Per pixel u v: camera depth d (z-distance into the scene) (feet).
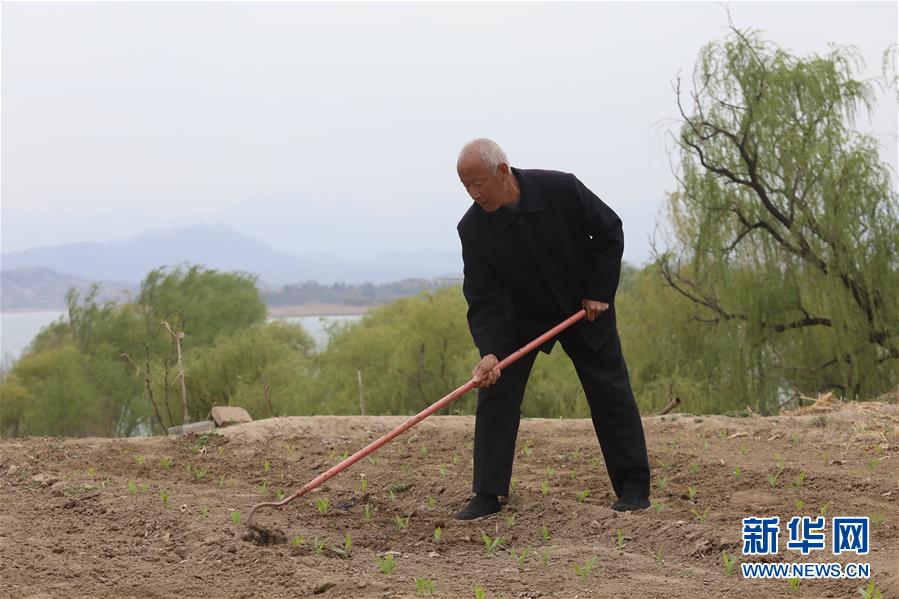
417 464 25.70
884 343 68.13
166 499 20.33
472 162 18.53
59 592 13.92
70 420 122.83
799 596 13.46
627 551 16.83
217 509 19.98
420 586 13.92
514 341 20.38
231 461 26.37
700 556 16.15
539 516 19.63
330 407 101.14
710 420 30.42
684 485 22.16
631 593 13.76
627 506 19.84
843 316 67.36
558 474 23.97
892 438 26.94
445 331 101.24
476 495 20.22
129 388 126.31
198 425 32.48
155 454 27.32
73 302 140.36
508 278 19.76
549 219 19.06
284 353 105.50
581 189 19.29
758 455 25.40
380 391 102.68
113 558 16.05
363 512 20.67
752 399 72.02
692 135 71.31
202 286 147.33
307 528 18.98
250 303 151.02
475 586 14.38
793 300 69.87
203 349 117.91
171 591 14.07
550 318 20.20
